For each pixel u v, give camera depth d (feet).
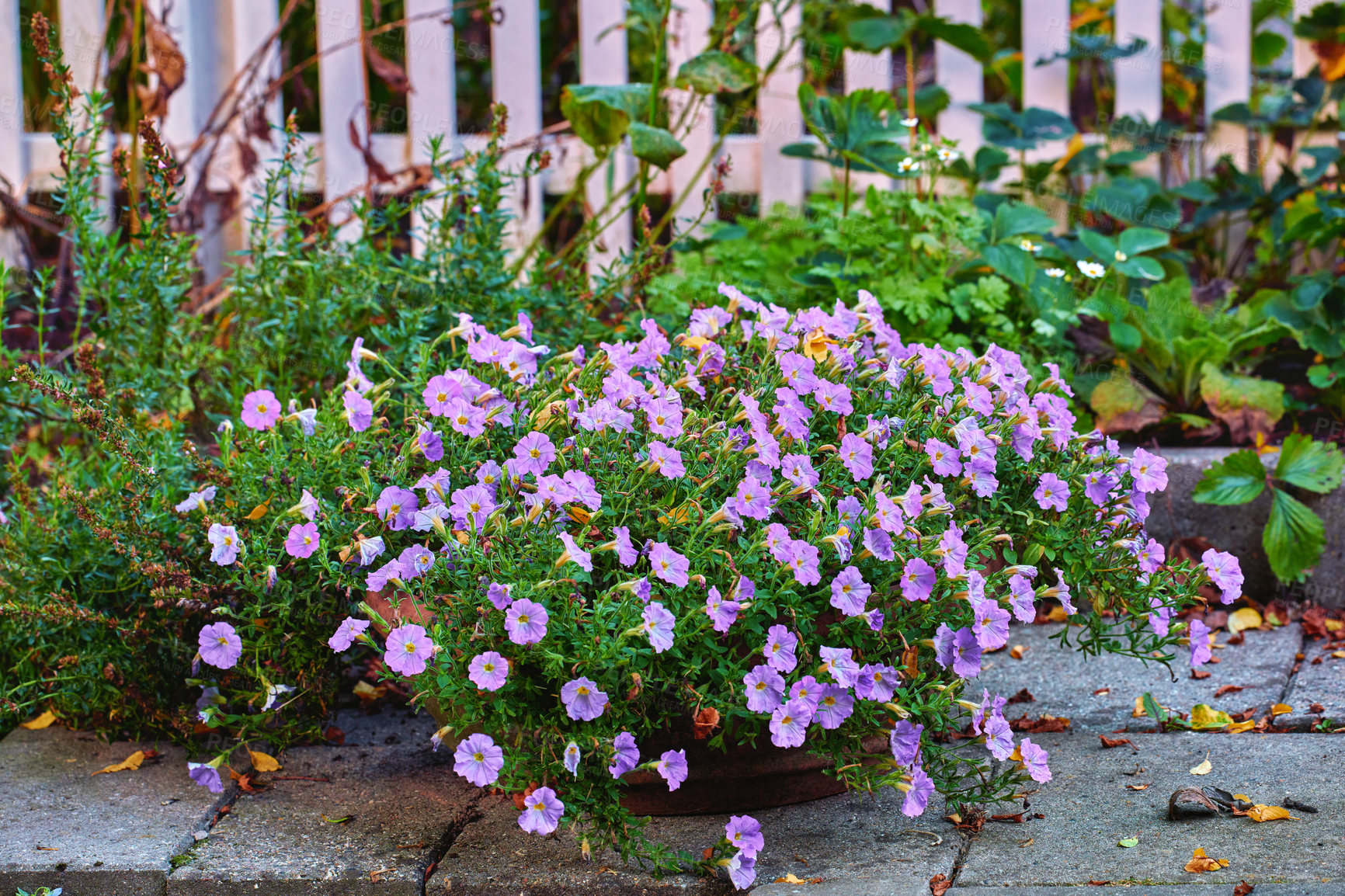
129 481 18.12
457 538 16.42
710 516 15.90
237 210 20.40
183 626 18.11
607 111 19.57
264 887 16.44
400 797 17.69
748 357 17.74
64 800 17.71
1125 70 20.59
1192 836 15.97
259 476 17.71
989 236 19.85
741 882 14.90
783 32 20.20
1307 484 18.88
